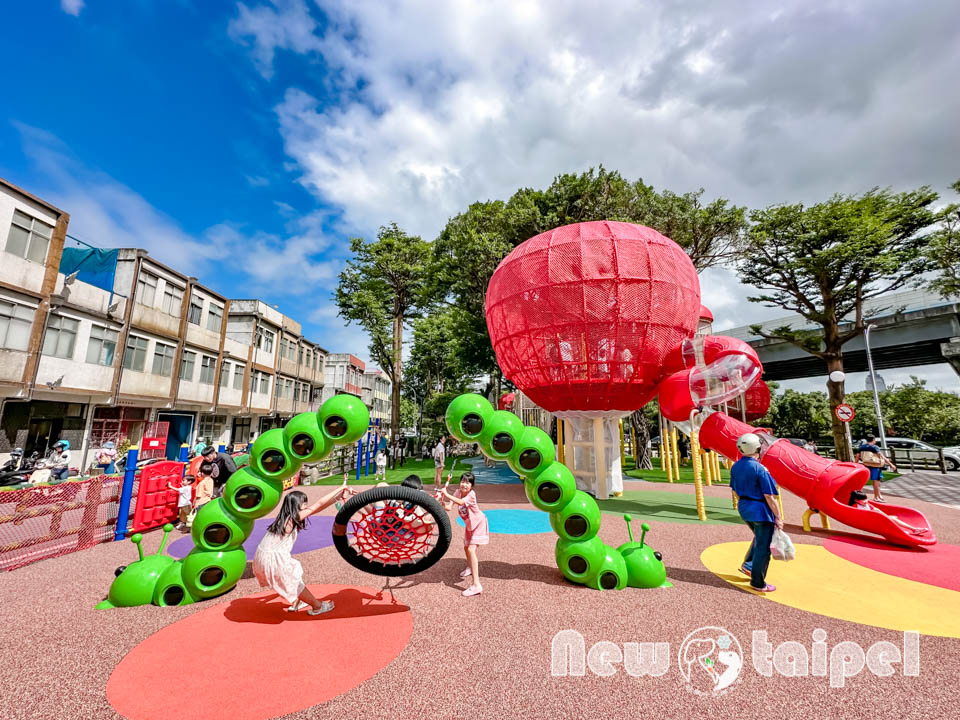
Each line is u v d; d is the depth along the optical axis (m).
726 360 8.18
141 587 4.41
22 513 5.95
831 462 7.36
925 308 24.69
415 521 4.14
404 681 3.00
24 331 14.46
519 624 3.91
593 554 4.86
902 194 17.89
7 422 14.88
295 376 34.22
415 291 30.52
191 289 22.42
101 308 17.27
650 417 29.05
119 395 17.86
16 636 3.72
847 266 18.03
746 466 4.95
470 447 35.62
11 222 14.19
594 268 9.09
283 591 3.91
